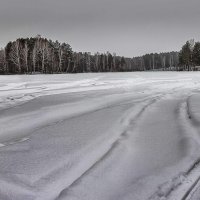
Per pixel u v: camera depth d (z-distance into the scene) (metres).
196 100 13.41
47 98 15.95
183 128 7.97
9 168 5.30
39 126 9.18
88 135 7.48
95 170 5.23
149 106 12.27
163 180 4.80
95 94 17.75
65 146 6.57
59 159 5.74
